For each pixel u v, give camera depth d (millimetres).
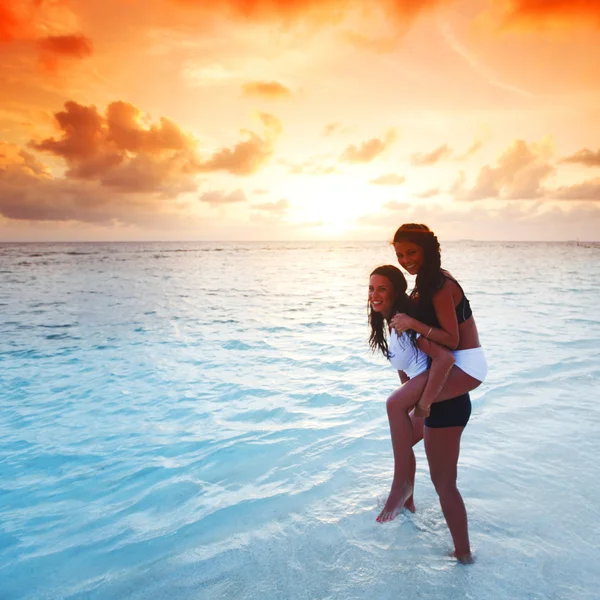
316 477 3693
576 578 2432
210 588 2477
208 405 5582
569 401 5105
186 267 39188
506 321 10500
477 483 3432
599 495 3223
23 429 4988
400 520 3041
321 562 2656
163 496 3531
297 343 8969
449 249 95312
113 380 6777
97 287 21266
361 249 109812
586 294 15922
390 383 6188
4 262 46375
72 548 2916
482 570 2516
